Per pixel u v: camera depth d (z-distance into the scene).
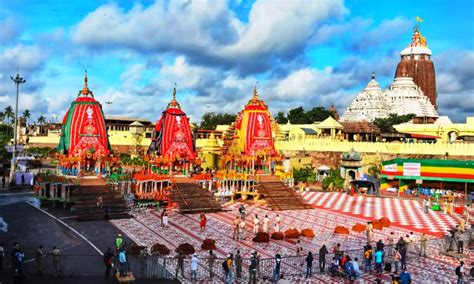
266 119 59.53
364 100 118.81
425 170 61.62
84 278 24.48
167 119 54.78
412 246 32.44
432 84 134.25
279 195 52.28
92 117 49.81
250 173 57.75
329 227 40.59
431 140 86.88
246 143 58.22
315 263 29.41
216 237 36.03
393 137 95.06
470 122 86.81
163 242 33.91
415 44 137.12
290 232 36.19
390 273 27.66
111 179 48.31
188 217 43.94
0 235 34.66
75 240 33.56
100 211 42.25
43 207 46.69
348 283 25.67
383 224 40.84
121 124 137.00
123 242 30.03
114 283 23.45
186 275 26.28
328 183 65.38
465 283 25.62
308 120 128.75
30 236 34.53
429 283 25.84
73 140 48.94
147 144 105.75
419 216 46.38
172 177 52.62
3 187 60.66
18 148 85.62
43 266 26.77
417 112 116.25
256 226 37.69
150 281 24.86
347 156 68.56
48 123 170.00
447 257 31.52
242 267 28.23
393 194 61.16
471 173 58.66
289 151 81.56
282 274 25.17
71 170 49.94
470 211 49.47
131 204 47.59
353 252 31.39
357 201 56.00
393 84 125.81
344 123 99.50
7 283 23.05
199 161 56.53
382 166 65.19
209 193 50.59
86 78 50.69
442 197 55.41
